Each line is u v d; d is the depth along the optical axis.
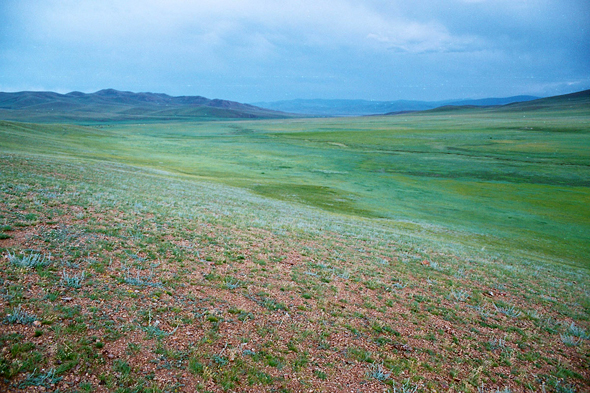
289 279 12.33
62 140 81.00
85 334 6.66
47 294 7.67
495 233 36.62
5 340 5.93
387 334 9.51
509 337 10.51
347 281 13.27
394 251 20.05
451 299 13.22
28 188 17.62
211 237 15.65
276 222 23.39
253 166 83.50
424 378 7.69
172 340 7.20
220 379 6.37
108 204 17.70
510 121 191.25
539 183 71.00
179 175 50.34
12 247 9.76
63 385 5.41
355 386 6.98
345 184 65.69
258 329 8.42
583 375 8.93
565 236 37.31
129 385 5.75
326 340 8.56
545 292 16.45
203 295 9.65
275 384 6.59
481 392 7.51
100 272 9.48
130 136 142.38
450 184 68.44
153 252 12.09
